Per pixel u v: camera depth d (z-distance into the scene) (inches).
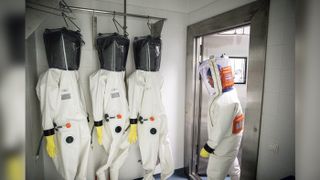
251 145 63.9
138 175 96.0
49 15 69.1
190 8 97.0
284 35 53.4
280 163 55.4
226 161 70.2
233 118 67.9
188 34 98.0
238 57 104.0
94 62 81.6
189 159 102.5
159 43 80.1
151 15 91.3
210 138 66.6
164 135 85.8
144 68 79.9
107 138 78.5
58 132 65.6
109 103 74.6
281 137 54.7
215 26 79.6
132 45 86.7
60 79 65.0
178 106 103.8
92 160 84.2
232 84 70.4
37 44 70.8
